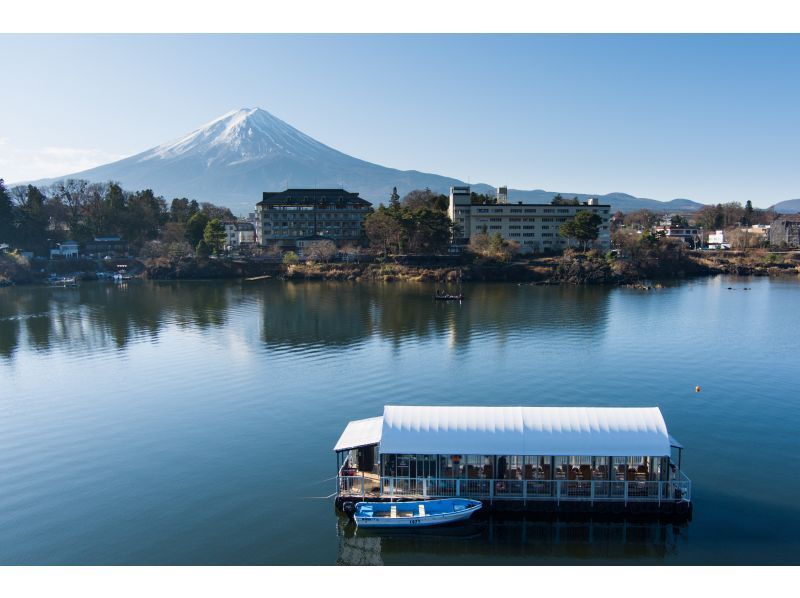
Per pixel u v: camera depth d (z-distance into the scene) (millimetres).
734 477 51250
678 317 135250
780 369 86812
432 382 80938
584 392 75562
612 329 120000
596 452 43000
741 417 66250
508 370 86750
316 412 69750
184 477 53031
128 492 50344
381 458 45000
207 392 78375
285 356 97750
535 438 43812
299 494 49469
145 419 68438
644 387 77750
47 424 67375
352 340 110188
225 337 114562
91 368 92188
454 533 42531
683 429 62688
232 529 44219
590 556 40062
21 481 52906
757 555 39906
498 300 167750
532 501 43719
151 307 156625
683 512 43562
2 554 41344
